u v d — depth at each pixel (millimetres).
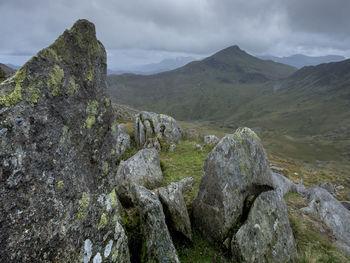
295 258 10562
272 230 10359
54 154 4164
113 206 5953
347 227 14656
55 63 4219
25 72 3678
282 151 153750
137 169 14648
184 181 14969
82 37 4926
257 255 9539
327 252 11641
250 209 10445
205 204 10945
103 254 5367
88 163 5164
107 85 5973
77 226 4664
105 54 5883
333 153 147375
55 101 4211
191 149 25828
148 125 30781
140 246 8070
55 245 4082
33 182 3740
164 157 23000
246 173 10938
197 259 9602
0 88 3357
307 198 18984
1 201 3266
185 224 10383
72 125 4648
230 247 9766
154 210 8156
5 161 3326
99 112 5543
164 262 7531
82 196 4852
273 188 11586
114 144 6156
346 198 31422
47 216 3963
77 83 4793
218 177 10562
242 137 11453
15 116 3477
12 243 3373
